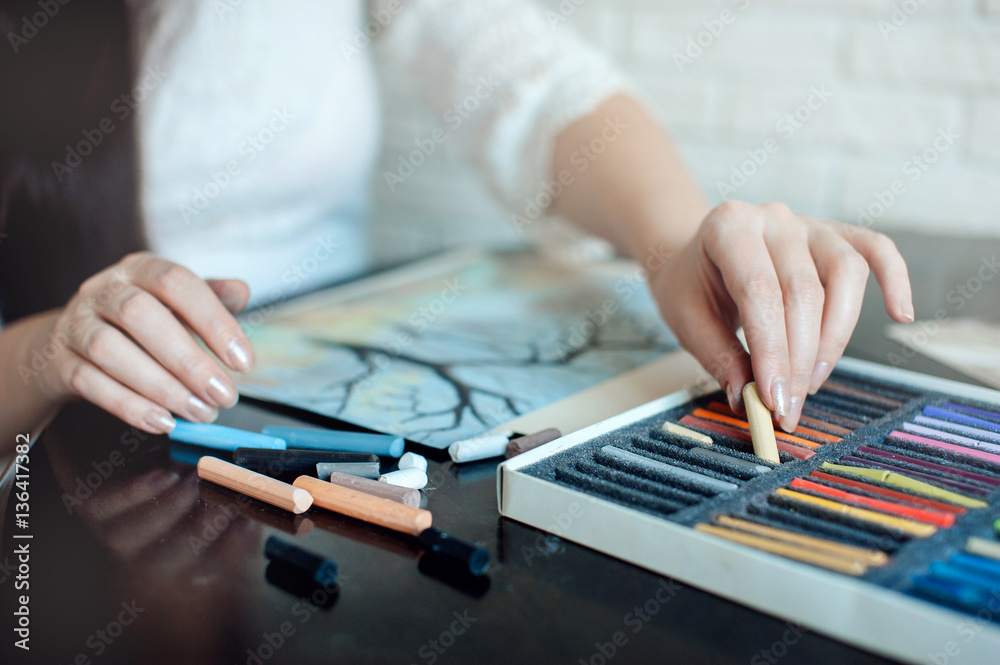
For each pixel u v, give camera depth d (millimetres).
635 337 769
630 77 1250
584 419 577
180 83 1001
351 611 368
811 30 1102
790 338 486
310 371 681
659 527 376
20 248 932
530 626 353
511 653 336
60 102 917
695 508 401
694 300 577
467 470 508
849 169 1136
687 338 574
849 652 323
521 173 1068
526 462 449
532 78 1052
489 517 446
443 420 578
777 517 395
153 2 948
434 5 1122
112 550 422
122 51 928
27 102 905
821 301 493
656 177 870
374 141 1268
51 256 946
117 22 919
